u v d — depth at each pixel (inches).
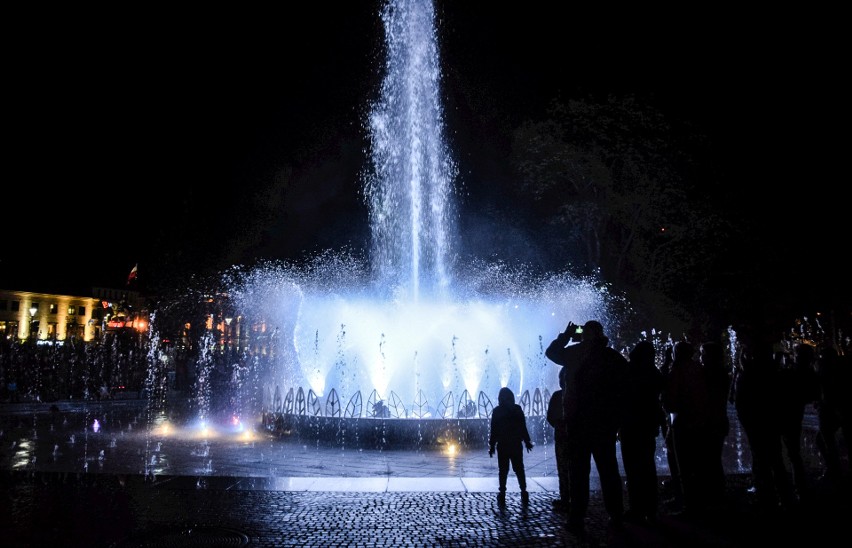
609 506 275.4
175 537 269.9
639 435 286.5
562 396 318.3
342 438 581.0
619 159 1379.2
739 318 1311.5
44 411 963.3
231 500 339.6
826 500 326.3
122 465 470.9
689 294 1412.4
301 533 277.0
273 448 571.8
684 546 253.0
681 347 314.3
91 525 288.5
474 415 626.5
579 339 319.3
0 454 522.6
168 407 1061.1
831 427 367.9
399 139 1127.6
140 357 1604.3
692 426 304.0
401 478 397.7
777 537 259.9
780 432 312.5
